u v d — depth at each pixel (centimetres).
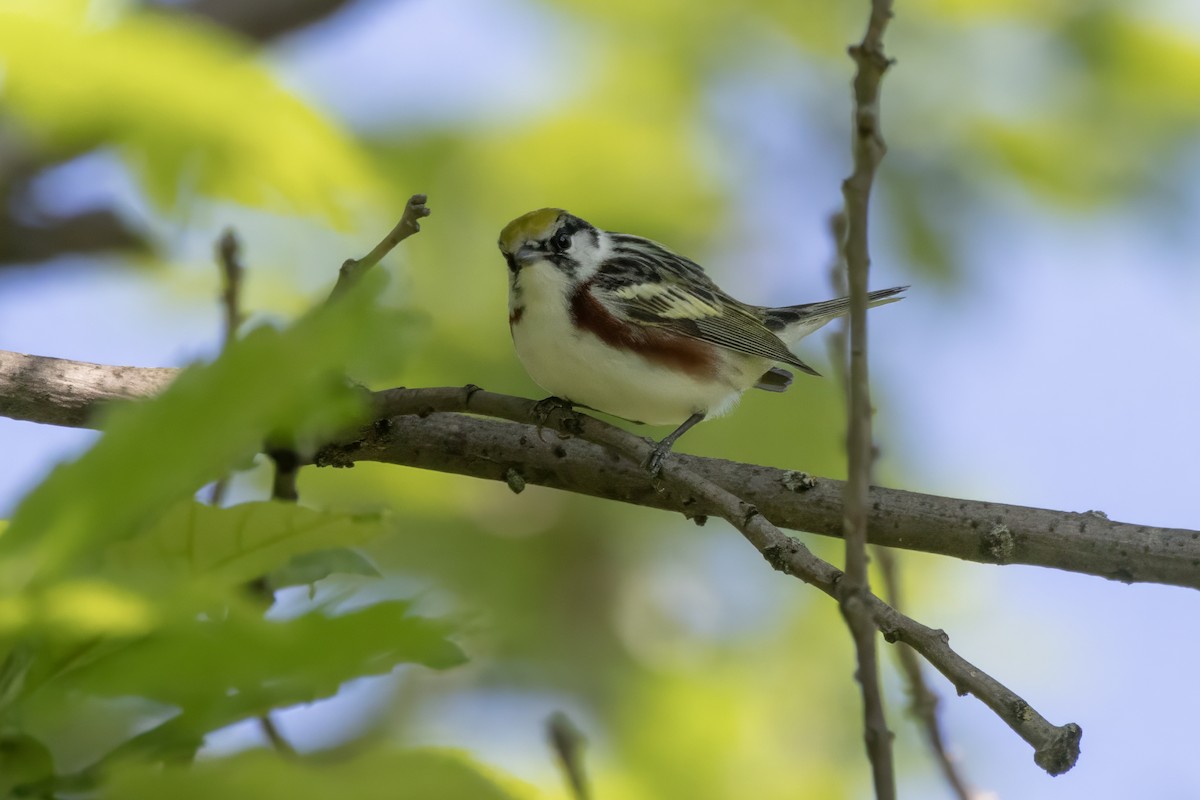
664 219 1321
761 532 641
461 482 1320
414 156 1291
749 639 1308
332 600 285
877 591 1303
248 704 293
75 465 245
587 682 1231
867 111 450
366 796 274
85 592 249
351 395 263
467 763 288
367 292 250
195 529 302
